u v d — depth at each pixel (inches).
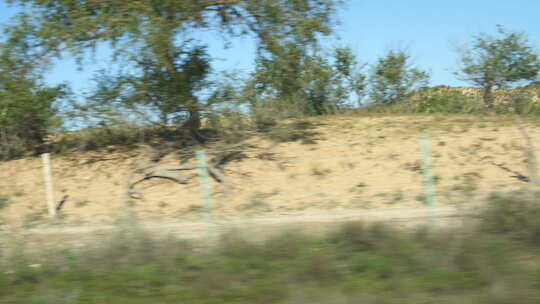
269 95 515.5
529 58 661.3
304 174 440.5
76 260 241.3
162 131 523.8
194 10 453.7
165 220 345.4
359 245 238.2
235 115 478.6
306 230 273.1
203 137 522.6
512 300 164.2
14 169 514.0
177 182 447.8
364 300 171.3
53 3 448.5
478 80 692.7
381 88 796.0
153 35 405.7
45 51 443.8
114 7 434.0
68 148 561.0
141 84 446.0
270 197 388.8
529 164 385.7
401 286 183.6
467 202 287.9
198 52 482.3
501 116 657.6
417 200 347.6
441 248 221.9
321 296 178.5
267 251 234.1
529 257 211.3
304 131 588.1
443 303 166.7
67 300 189.3
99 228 313.7
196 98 473.7
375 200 356.2
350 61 777.6
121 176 471.8
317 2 488.4
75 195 437.4
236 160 480.1
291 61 486.9
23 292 204.8
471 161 444.8
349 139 549.0
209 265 218.2
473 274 192.1
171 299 187.3
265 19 471.8
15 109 455.5
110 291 199.5
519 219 244.2
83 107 458.3
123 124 460.4
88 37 426.0
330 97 775.7
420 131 570.9
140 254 241.0
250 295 185.2
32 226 329.4
